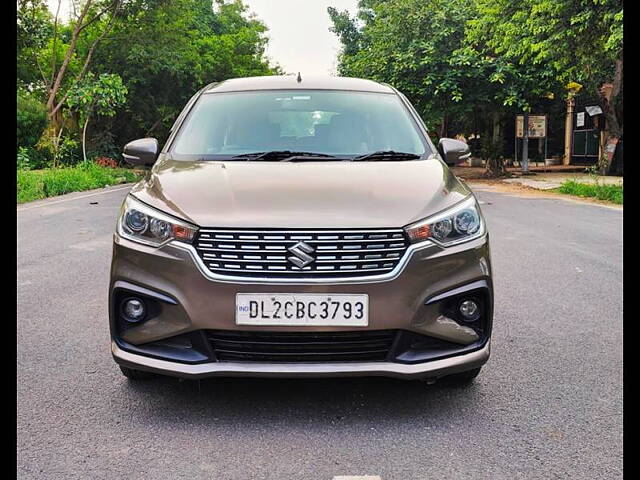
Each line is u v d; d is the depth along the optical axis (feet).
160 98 97.96
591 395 11.50
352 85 16.08
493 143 75.41
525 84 66.18
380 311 9.91
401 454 9.30
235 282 9.85
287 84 15.90
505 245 27.09
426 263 10.12
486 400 11.25
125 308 10.55
